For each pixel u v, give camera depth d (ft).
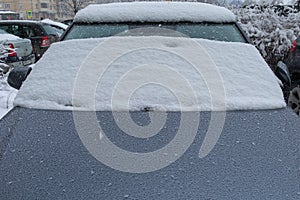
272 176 4.65
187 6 9.46
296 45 18.72
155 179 4.56
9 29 37.09
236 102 6.58
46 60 7.88
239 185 4.46
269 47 24.45
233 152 5.14
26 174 4.73
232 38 8.79
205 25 9.01
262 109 6.57
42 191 4.40
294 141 5.54
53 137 5.60
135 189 4.38
